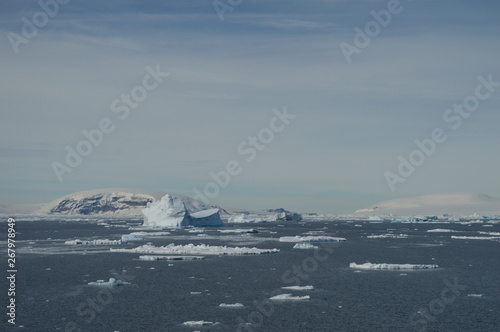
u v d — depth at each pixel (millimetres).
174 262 70938
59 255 79500
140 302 45438
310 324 38906
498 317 41062
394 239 122812
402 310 43094
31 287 52281
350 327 38125
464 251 90812
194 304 44719
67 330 37281
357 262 73312
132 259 74062
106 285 53125
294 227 191250
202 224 167000
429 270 64750
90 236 129750
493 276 59812
